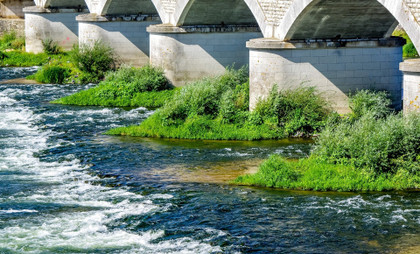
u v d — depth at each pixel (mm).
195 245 18625
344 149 24359
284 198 21938
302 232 19234
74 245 18812
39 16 58062
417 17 23531
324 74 31641
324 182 22875
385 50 32219
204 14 39344
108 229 19875
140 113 36375
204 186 23453
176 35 39844
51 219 20656
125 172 25469
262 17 32438
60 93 42750
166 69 40312
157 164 26453
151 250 18406
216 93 32875
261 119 31125
